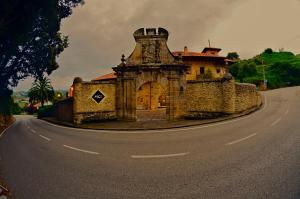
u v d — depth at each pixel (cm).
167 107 2138
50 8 1584
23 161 902
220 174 641
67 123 2359
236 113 2055
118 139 1323
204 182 589
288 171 632
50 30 2048
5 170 783
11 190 591
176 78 2150
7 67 2158
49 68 2369
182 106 2152
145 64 2156
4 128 2634
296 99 2948
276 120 1603
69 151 1047
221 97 2045
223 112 2022
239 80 5741
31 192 574
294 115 1775
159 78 2159
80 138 1426
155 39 2216
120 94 2197
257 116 1878
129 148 1052
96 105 2205
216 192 525
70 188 591
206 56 4234
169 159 823
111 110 2211
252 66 6138
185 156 852
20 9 1349
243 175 623
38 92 6097
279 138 1056
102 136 1473
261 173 630
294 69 5894
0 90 2392
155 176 654
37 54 2212
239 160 762
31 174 723
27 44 2066
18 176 707
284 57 8300
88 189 581
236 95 2088
